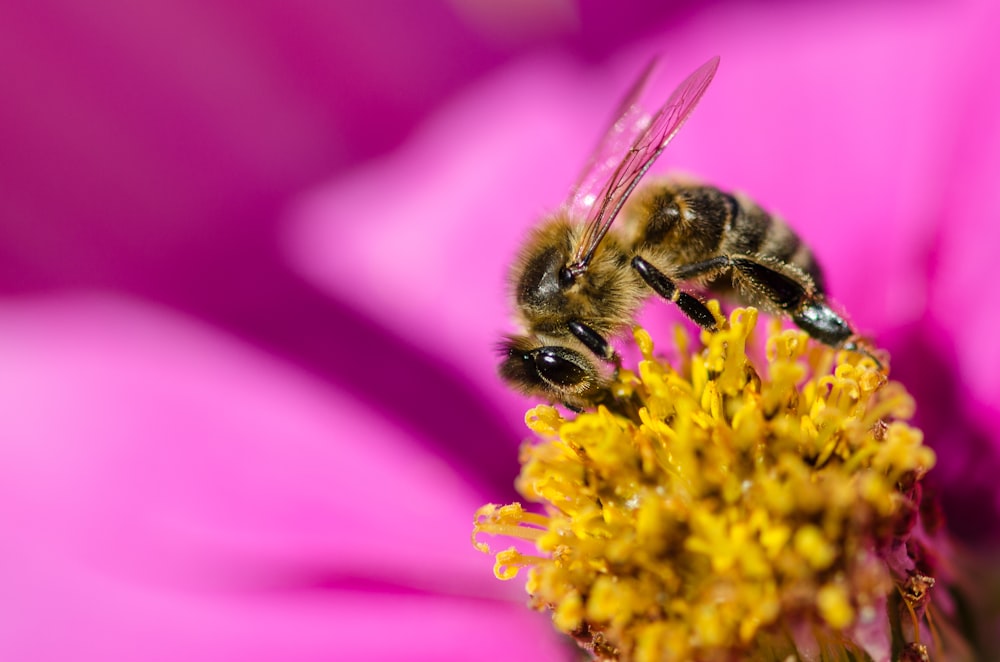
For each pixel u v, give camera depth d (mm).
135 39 160
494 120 162
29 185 157
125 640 141
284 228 160
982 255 144
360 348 155
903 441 124
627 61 161
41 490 148
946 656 129
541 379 128
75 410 151
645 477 124
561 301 127
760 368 129
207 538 146
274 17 162
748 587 122
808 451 123
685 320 137
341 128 163
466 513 147
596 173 129
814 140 151
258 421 151
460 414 151
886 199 148
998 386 140
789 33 155
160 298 157
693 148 153
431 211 159
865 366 126
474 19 165
